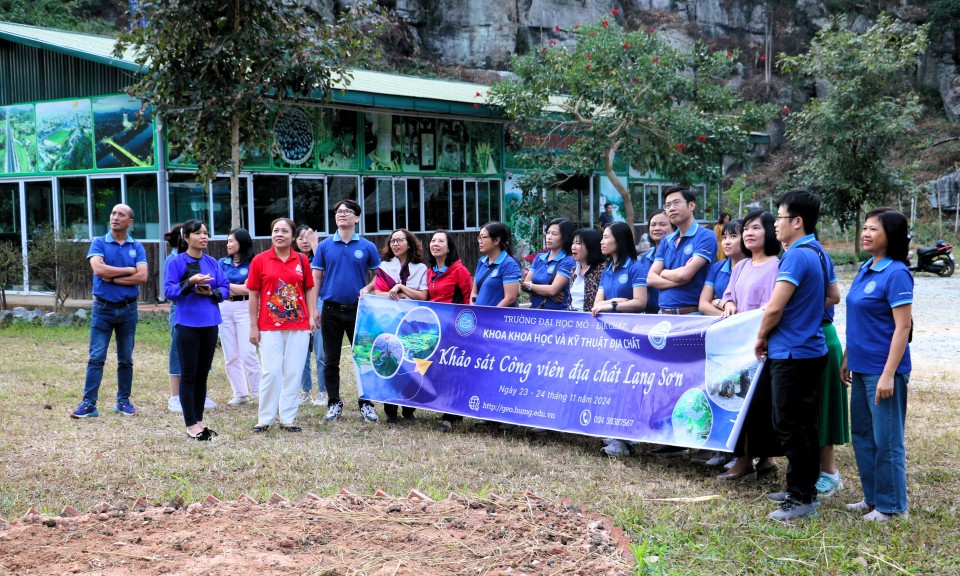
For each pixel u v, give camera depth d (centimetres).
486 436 670
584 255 675
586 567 357
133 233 1546
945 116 4625
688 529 446
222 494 507
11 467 570
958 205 3403
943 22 4722
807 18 5069
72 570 340
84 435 661
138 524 398
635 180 2473
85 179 1594
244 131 1241
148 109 1464
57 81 1611
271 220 1658
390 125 1880
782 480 553
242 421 718
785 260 473
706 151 1948
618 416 606
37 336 1235
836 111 2588
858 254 2620
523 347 671
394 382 723
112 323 739
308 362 812
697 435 557
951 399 786
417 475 548
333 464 575
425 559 359
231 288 782
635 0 4747
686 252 610
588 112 2017
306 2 3047
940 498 506
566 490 515
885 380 452
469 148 2061
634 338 607
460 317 705
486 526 404
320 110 1730
